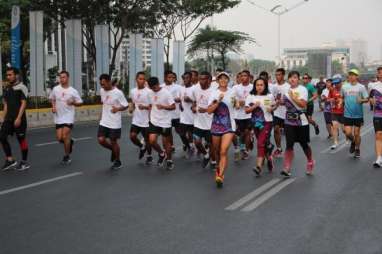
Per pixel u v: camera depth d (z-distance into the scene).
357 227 6.34
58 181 9.31
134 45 28.06
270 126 9.96
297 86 9.78
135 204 7.54
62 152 13.10
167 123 10.71
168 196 8.09
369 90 11.27
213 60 49.06
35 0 26.83
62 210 7.19
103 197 8.02
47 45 51.12
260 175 9.98
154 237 5.93
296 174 10.09
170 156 10.79
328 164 11.34
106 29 26.39
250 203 7.60
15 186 8.84
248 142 12.05
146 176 9.87
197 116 10.73
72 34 24.33
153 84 10.51
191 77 12.37
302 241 5.79
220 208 7.30
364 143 15.19
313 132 18.30
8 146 10.54
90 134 17.70
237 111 11.77
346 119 12.38
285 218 6.75
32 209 7.25
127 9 29.66
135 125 11.46
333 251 5.45
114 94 10.50
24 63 31.77
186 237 5.93
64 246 5.61
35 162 11.51
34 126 20.42
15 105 10.41
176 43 31.30
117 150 10.73
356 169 10.68
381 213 7.02
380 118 11.02
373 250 5.48
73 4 27.50
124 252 5.41
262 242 5.75
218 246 5.61
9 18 24.19
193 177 9.78
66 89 11.21
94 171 10.38
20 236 5.97
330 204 7.54
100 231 6.17
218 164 9.27
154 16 32.47
